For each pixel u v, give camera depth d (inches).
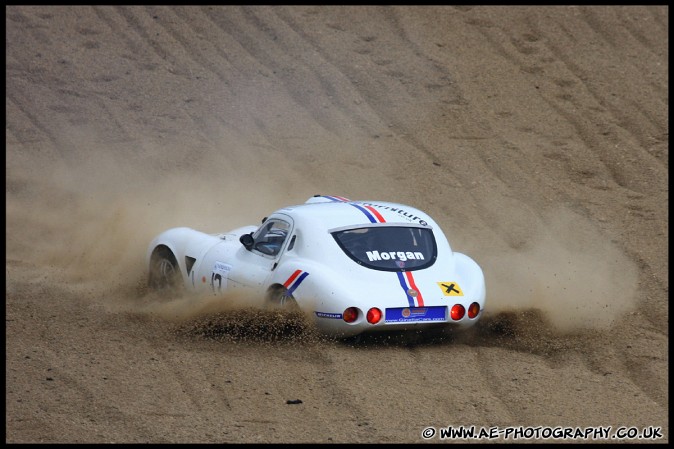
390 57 3063.5
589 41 3203.7
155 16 3260.3
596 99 2851.9
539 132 2659.9
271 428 1083.3
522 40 3198.8
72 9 3270.2
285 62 3019.2
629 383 1258.6
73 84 2866.6
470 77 2960.1
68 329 1441.9
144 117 2726.4
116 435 1057.5
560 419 1127.0
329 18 3294.8
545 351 1400.1
